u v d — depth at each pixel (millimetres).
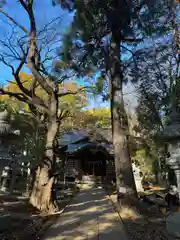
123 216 6938
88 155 23859
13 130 5852
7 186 11656
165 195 8867
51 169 7629
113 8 8297
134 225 5848
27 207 7250
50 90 8211
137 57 10117
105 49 9711
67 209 7992
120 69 9398
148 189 14336
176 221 3320
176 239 3209
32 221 5672
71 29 8273
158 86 12086
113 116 8750
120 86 9094
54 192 7719
